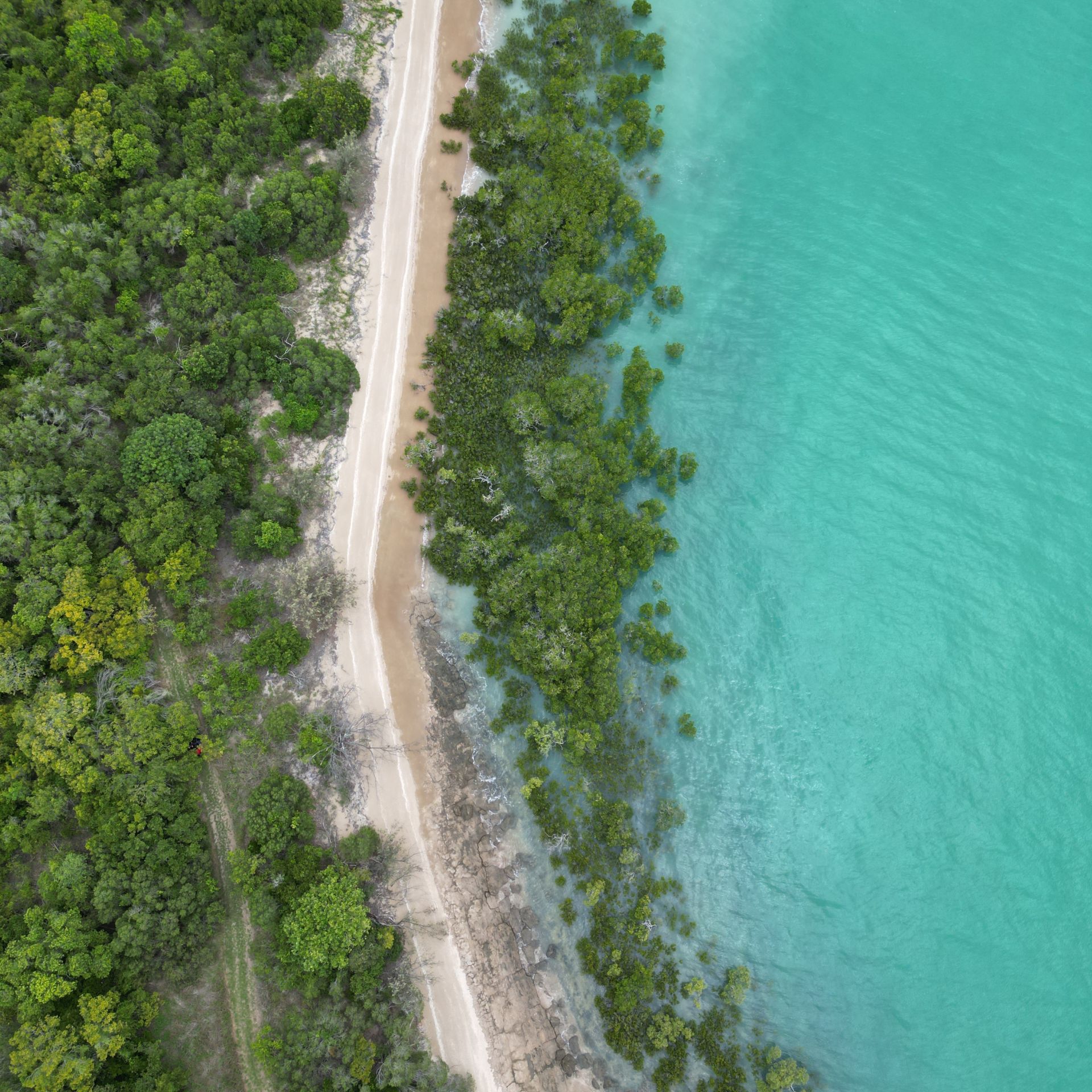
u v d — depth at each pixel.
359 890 42.50
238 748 44.97
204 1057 41.12
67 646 41.88
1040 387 51.56
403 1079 39.66
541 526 49.69
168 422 44.91
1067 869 46.16
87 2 50.19
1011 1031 44.47
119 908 40.12
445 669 47.72
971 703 48.31
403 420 50.41
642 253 52.53
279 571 47.25
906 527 50.53
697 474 51.25
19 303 47.19
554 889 45.78
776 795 47.69
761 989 45.19
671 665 48.84
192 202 48.31
